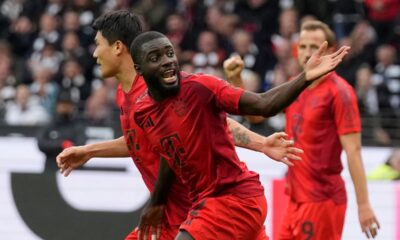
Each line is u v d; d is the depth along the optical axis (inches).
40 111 1423.5
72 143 1181.7
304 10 1546.5
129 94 629.6
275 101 540.1
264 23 1539.1
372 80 1368.1
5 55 1648.6
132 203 1023.0
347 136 747.4
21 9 1753.2
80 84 1498.5
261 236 610.5
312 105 756.0
